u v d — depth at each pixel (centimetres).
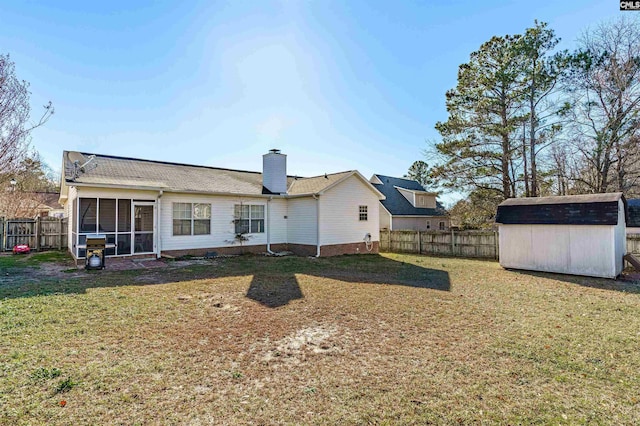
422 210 2711
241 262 1165
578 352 398
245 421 259
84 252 1058
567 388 313
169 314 540
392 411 274
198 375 334
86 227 1055
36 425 245
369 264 1189
